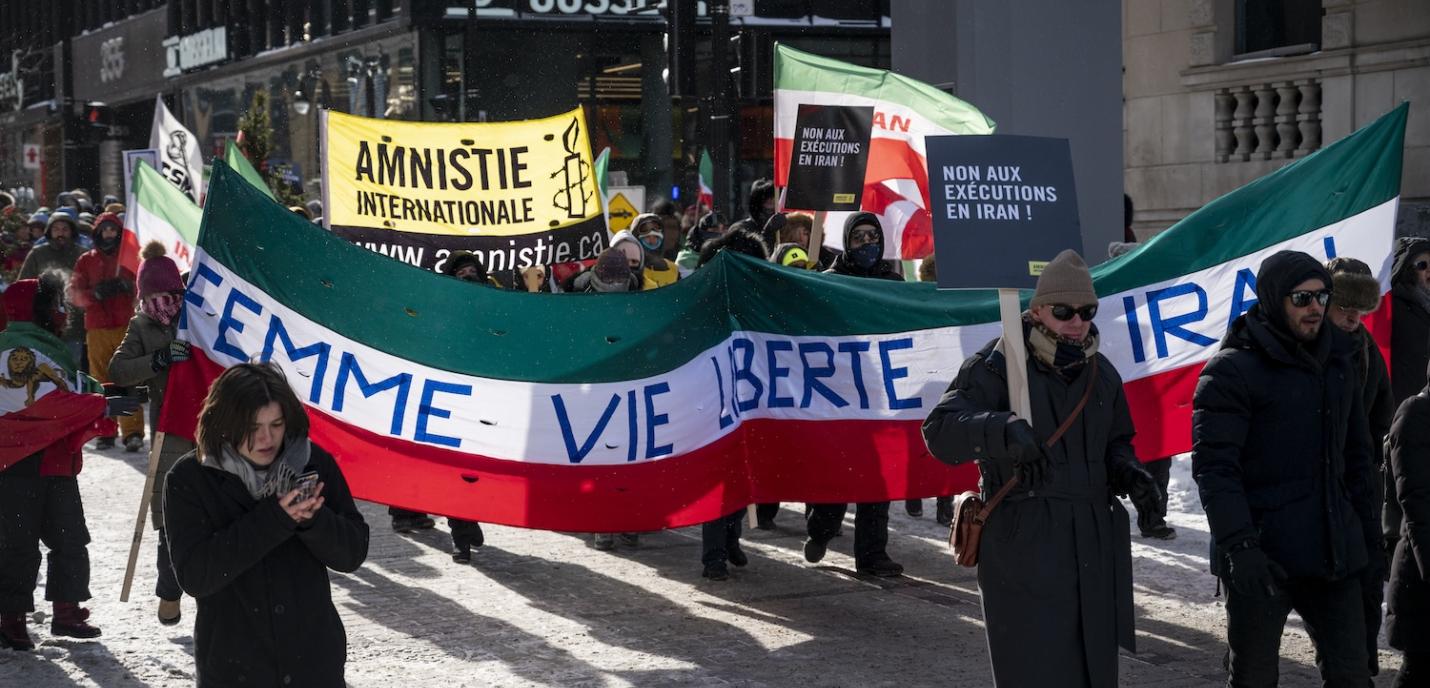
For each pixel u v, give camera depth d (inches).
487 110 1304.1
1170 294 306.5
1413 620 218.1
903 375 315.9
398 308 292.4
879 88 447.8
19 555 288.2
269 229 281.6
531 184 411.5
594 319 303.7
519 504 301.0
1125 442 204.7
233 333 278.4
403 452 293.4
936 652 287.3
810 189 435.5
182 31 1782.7
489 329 298.7
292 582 167.5
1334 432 204.4
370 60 1385.3
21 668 278.4
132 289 561.9
